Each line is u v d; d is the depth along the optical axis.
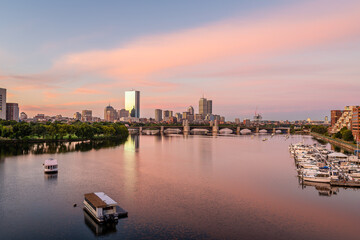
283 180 146.75
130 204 106.44
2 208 101.81
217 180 145.88
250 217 94.56
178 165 191.75
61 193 120.00
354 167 167.00
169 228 85.62
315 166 171.88
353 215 97.00
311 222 90.94
